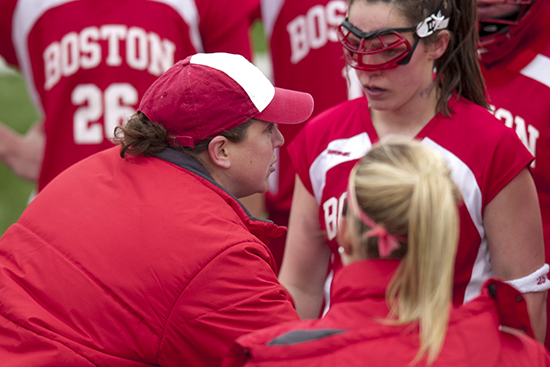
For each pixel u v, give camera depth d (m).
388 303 4.73
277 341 4.75
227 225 6.30
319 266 8.66
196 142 6.72
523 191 7.03
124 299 6.05
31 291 6.32
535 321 7.30
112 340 6.07
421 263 4.59
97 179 6.76
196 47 12.07
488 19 8.81
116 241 6.21
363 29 6.90
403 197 4.69
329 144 7.97
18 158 12.49
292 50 12.54
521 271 7.13
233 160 6.82
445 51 7.34
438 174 4.76
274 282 6.30
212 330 6.04
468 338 4.62
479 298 4.93
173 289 6.03
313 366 4.55
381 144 5.16
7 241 6.76
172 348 6.12
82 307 6.11
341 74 12.19
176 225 6.19
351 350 4.56
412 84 7.11
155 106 6.75
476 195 7.03
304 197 8.34
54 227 6.54
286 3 12.38
